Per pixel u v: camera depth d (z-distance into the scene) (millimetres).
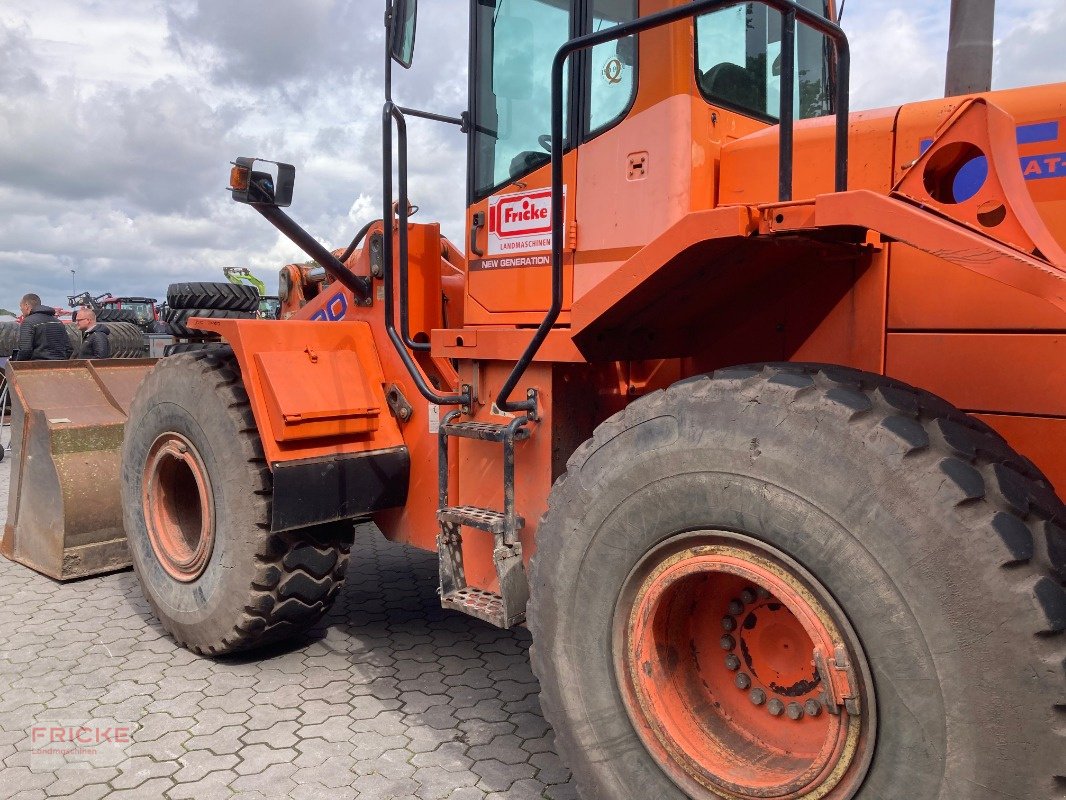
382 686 3322
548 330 2424
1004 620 1527
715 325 2738
